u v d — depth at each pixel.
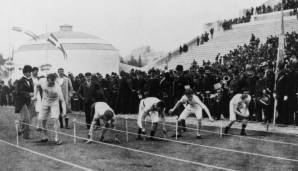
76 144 11.66
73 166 8.69
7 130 15.15
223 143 11.72
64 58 50.09
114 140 12.38
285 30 33.59
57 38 51.78
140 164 8.88
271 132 13.64
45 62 49.84
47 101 11.88
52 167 8.64
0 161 9.39
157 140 12.34
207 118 18.20
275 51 26.67
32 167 8.70
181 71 14.98
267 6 41.81
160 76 18.80
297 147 10.98
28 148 11.09
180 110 14.56
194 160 9.38
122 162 9.11
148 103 12.17
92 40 52.91
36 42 52.00
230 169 8.42
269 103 15.60
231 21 41.16
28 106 13.05
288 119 15.55
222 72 20.64
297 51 25.78
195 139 12.50
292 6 36.66
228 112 17.66
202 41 41.56
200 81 18.45
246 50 29.78
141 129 12.55
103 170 8.34
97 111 11.77
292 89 15.34
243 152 10.00
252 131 13.99
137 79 20.78
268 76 15.91
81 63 50.56
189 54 41.84
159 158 9.55
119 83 20.86
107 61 51.91
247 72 16.91
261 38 35.00
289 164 8.91
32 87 13.15
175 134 13.34
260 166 8.73
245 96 13.01
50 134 13.91
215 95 17.88
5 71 53.38
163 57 45.69
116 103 20.86
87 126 15.21
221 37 40.12
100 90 13.70
